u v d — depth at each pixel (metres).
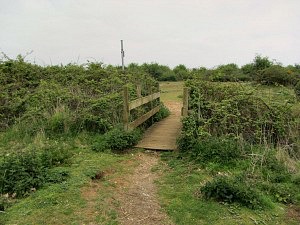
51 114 9.00
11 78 11.00
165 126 10.42
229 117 7.77
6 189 5.12
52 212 4.52
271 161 6.41
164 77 34.81
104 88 10.38
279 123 7.65
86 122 8.66
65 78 11.20
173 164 6.70
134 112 9.09
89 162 6.63
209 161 6.63
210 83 8.70
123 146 7.59
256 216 4.58
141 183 5.76
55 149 6.92
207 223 4.35
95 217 4.45
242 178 5.60
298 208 4.95
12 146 7.74
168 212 4.64
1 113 9.55
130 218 4.47
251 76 11.41
